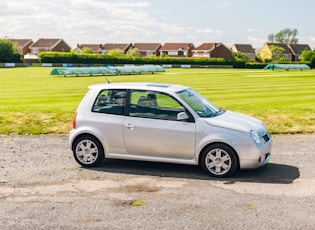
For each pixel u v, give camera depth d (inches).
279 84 1385.3
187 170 314.5
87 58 3782.0
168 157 310.0
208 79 1720.0
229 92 1033.5
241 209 230.4
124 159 341.4
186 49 5300.2
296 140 430.0
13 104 752.3
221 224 209.6
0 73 2190.0
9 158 349.7
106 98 327.9
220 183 280.8
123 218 218.2
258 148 291.1
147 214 223.8
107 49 5634.8
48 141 427.5
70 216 221.3
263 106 685.3
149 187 271.9
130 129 313.6
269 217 218.7
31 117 532.7
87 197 251.9
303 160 342.3
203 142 296.5
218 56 4909.0
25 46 5083.7
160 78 1804.9
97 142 322.3
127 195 255.6
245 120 314.0
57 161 341.7
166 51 5359.3
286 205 236.4
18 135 462.6
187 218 217.8
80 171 311.7
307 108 626.5
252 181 284.2
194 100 322.3
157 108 313.3
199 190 265.1
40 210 230.1
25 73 2198.6
